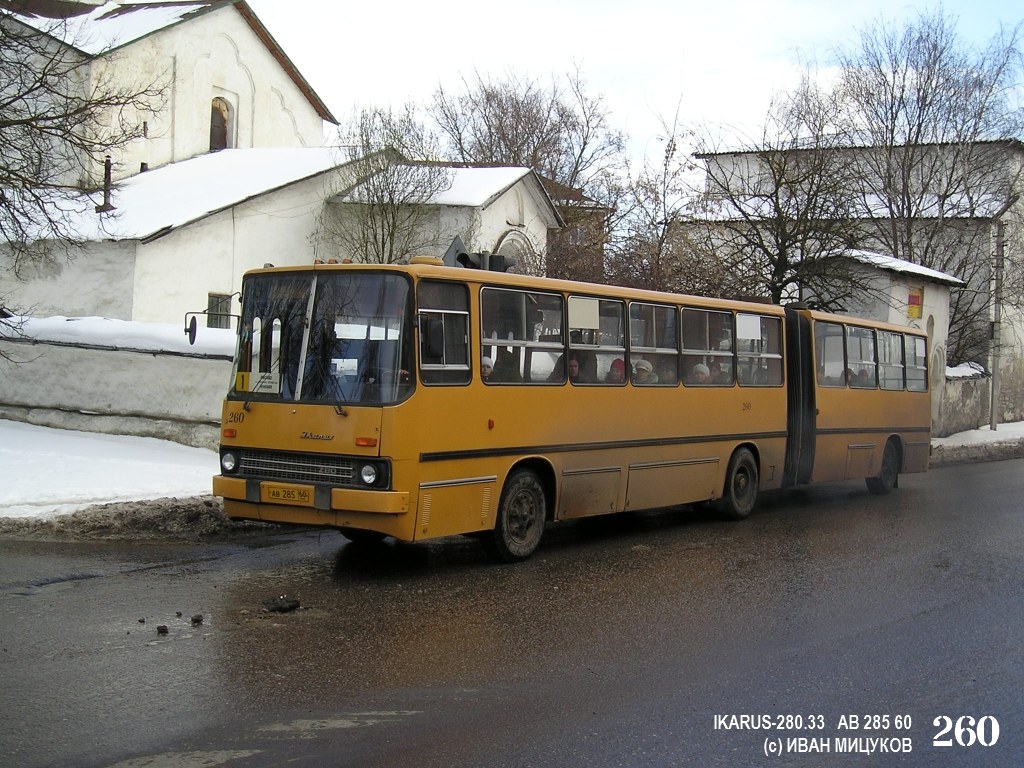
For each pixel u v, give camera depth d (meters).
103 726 5.47
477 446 9.91
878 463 18.16
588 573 10.17
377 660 6.88
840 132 30.83
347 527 9.23
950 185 37.78
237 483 9.73
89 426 16.88
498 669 6.79
